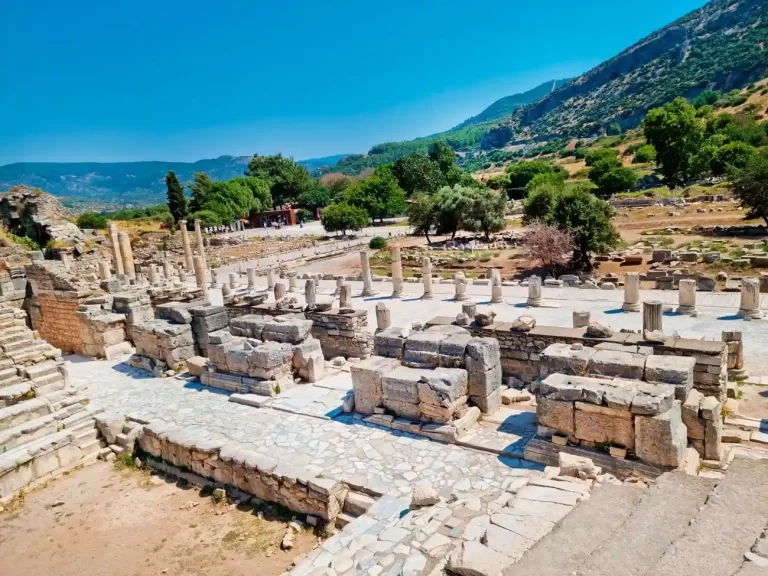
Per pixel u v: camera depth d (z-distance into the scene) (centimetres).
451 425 1227
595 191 8944
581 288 2983
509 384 1617
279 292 3181
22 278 2595
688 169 8750
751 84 15088
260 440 1302
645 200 6900
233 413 1487
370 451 1202
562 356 1211
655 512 635
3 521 1162
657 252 3734
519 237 5666
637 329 2102
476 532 785
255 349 1644
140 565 984
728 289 2672
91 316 2198
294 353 1684
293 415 1433
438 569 740
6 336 1750
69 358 2248
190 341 1944
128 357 2159
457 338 1379
